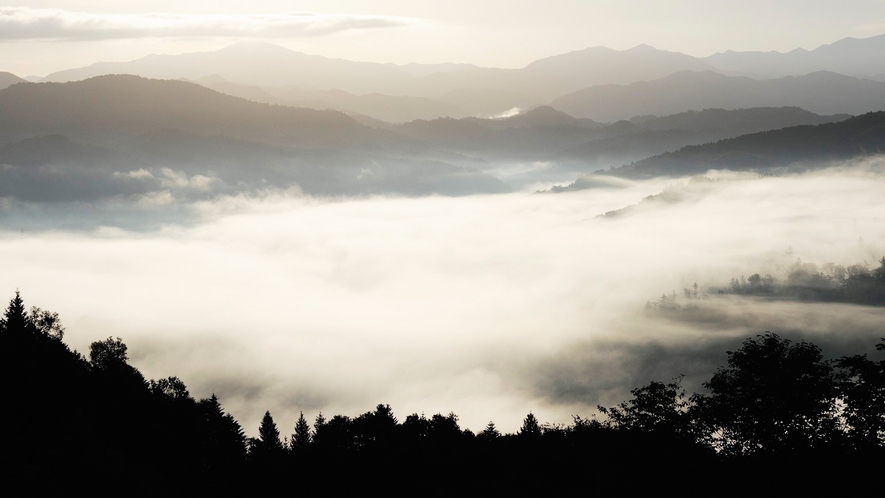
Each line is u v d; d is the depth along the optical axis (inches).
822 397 1071.6
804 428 1086.4
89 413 1775.3
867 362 1047.0
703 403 1201.4
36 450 1509.6
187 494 1772.9
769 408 1099.9
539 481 1568.7
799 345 1150.3
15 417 1619.1
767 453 1090.1
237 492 1867.6
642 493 1177.4
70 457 1488.7
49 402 1742.1
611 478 1237.1
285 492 1883.6
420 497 1772.9
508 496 1576.0
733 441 1163.9
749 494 1061.1
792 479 1035.3
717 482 1111.6
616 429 1322.6
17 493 1325.0
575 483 1427.2
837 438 1050.7
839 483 1001.5
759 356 1138.0
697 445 1179.3
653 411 1232.2
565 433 1915.6
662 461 1175.6
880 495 975.6
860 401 1029.2
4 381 1770.4
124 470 1526.8
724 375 1192.8
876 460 1000.9
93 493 1403.8
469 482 1809.8
